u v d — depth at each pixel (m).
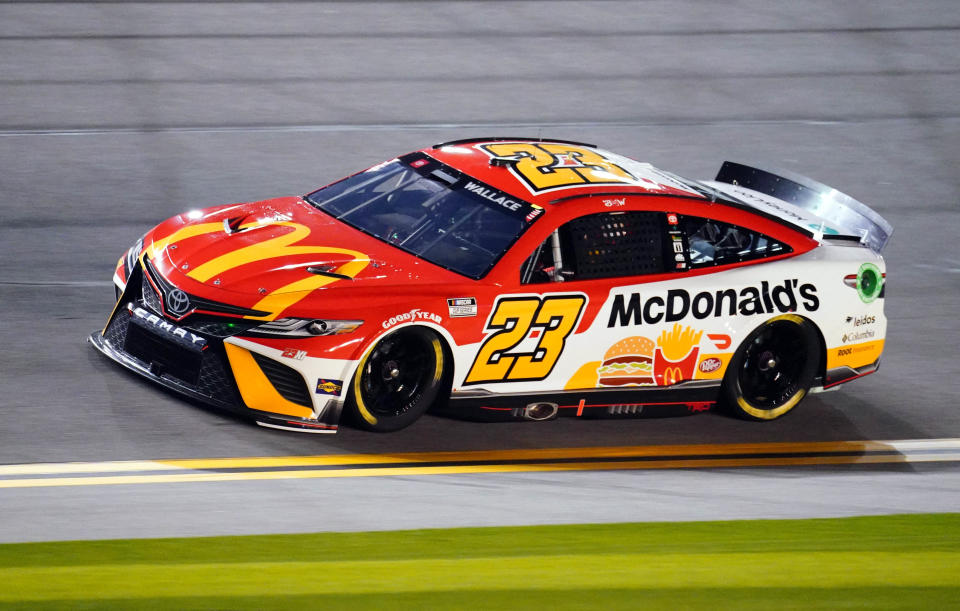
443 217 24.33
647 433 25.16
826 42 59.34
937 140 47.34
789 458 24.44
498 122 45.50
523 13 60.66
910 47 59.47
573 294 23.44
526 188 24.61
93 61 48.91
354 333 21.62
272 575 14.88
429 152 26.70
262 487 20.12
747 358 25.80
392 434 23.12
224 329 21.81
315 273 22.47
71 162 38.22
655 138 44.91
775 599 14.45
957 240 37.75
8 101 43.44
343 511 19.08
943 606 14.44
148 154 39.56
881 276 26.95
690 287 24.64
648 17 61.38
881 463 24.45
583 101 48.66
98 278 30.19
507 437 23.89
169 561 15.80
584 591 14.49
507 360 23.14
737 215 25.72
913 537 18.42
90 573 14.80
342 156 40.88
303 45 53.22
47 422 22.16
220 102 45.44
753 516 20.06
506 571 15.37
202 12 56.91
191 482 20.17
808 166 43.19
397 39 55.12
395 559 16.22
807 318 25.88
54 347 25.67
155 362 23.09
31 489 19.42
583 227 23.98
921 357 29.86
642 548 17.20
